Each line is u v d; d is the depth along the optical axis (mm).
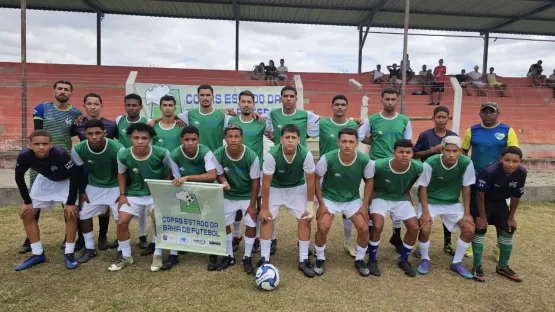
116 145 4066
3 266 3994
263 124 4762
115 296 3373
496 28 15680
